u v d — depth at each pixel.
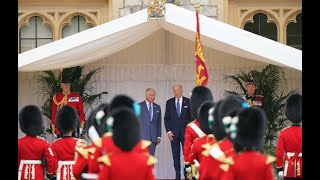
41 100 23.09
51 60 20.31
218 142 12.53
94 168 12.24
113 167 10.70
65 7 25.14
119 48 21.59
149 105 21.38
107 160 10.76
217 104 13.36
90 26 25.22
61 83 22.39
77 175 13.16
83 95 22.94
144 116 21.27
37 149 15.48
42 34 25.19
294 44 25.27
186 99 21.23
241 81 23.31
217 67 23.22
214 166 12.11
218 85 23.22
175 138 21.14
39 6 25.09
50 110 22.58
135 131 10.91
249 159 10.99
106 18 25.11
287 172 15.55
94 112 13.80
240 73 23.17
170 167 22.89
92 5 25.19
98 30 20.34
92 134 12.52
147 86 23.33
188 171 15.56
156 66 23.33
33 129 15.61
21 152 15.48
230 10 25.16
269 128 22.55
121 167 10.70
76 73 22.70
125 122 10.88
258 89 22.72
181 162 22.36
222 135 13.09
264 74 22.75
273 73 22.81
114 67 23.33
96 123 13.47
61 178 15.29
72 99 22.17
